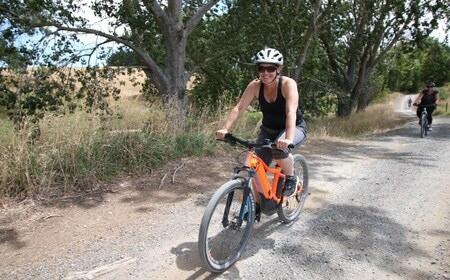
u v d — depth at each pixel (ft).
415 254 11.33
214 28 36.14
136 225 13.23
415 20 48.55
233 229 10.47
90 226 13.04
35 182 15.37
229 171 20.42
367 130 44.80
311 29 38.73
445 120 59.82
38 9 24.61
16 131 18.76
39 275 10.02
